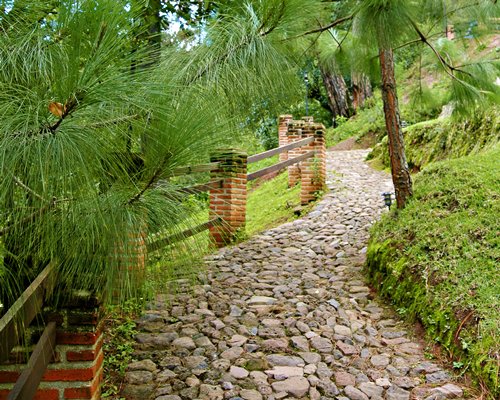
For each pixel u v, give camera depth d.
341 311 4.10
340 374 3.08
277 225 7.54
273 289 4.65
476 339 2.99
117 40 1.37
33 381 1.93
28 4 1.46
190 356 3.30
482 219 4.11
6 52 1.35
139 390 2.87
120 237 1.62
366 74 5.36
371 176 9.54
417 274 3.95
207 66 2.21
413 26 3.51
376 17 3.14
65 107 1.34
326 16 3.57
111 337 3.55
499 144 6.23
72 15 1.34
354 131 15.35
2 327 1.58
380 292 4.40
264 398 2.80
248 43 2.25
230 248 6.12
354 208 7.38
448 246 3.94
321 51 4.99
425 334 3.51
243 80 2.22
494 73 4.64
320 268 5.25
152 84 1.54
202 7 3.27
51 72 1.35
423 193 5.05
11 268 1.73
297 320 3.92
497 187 4.57
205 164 1.83
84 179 1.39
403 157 5.11
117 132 1.48
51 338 2.22
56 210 1.49
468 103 4.73
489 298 3.21
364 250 5.62
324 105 18.89
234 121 2.16
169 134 1.60
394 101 5.09
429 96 5.49
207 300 4.34
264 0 2.27
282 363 3.23
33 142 1.30
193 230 1.91
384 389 2.89
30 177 1.33
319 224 6.88
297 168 9.71
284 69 2.43
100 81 1.35
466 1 4.17
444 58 4.88
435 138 8.79
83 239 1.58
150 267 1.87
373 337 3.62
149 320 3.89
